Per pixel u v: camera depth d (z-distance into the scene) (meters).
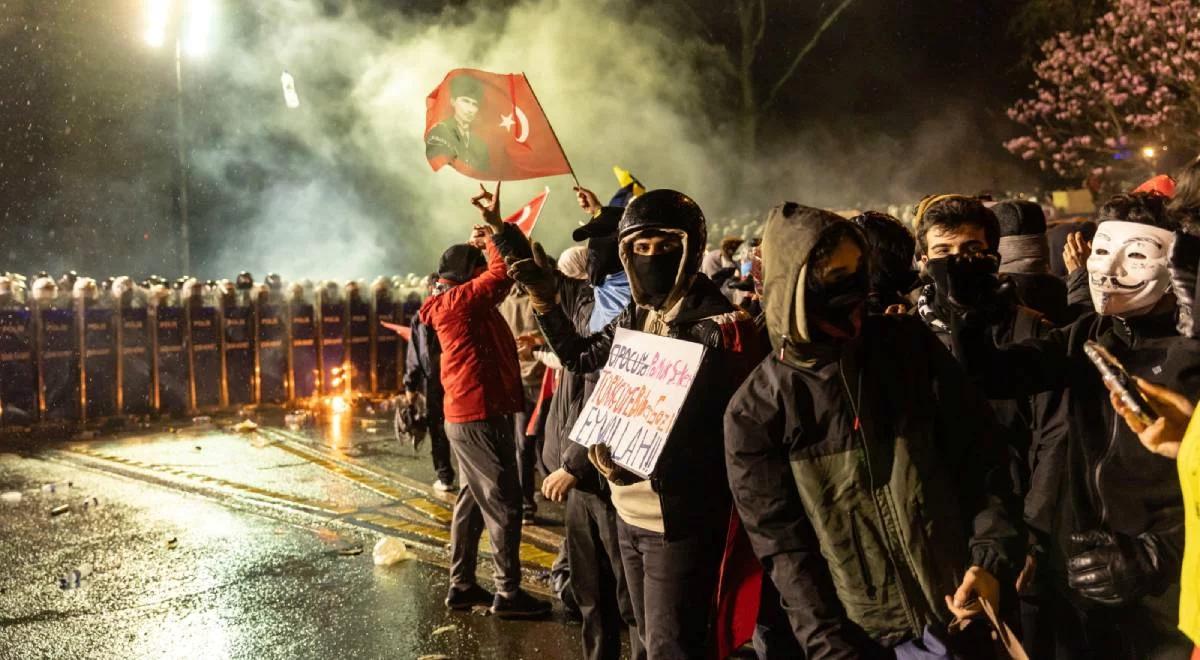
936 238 3.05
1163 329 2.69
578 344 3.66
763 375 2.61
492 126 4.45
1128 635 2.68
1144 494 2.61
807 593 2.56
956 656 2.42
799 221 2.44
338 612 5.46
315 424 11.80
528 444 7.18
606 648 3.87
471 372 5.14
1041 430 3.02
